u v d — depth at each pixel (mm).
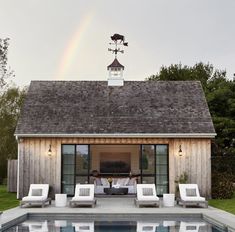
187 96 22594
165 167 20312
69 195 20141
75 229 12844
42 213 15156
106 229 12891
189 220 14875
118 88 23234
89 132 19875
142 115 21031
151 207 17125
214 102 31891
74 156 20234
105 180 22094
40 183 19953
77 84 23547
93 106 21734
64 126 20250
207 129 20031
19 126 20188
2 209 16516
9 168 23484
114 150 25859
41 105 21719
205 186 19969
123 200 19500
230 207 17016
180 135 19828
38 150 20078
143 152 20469
